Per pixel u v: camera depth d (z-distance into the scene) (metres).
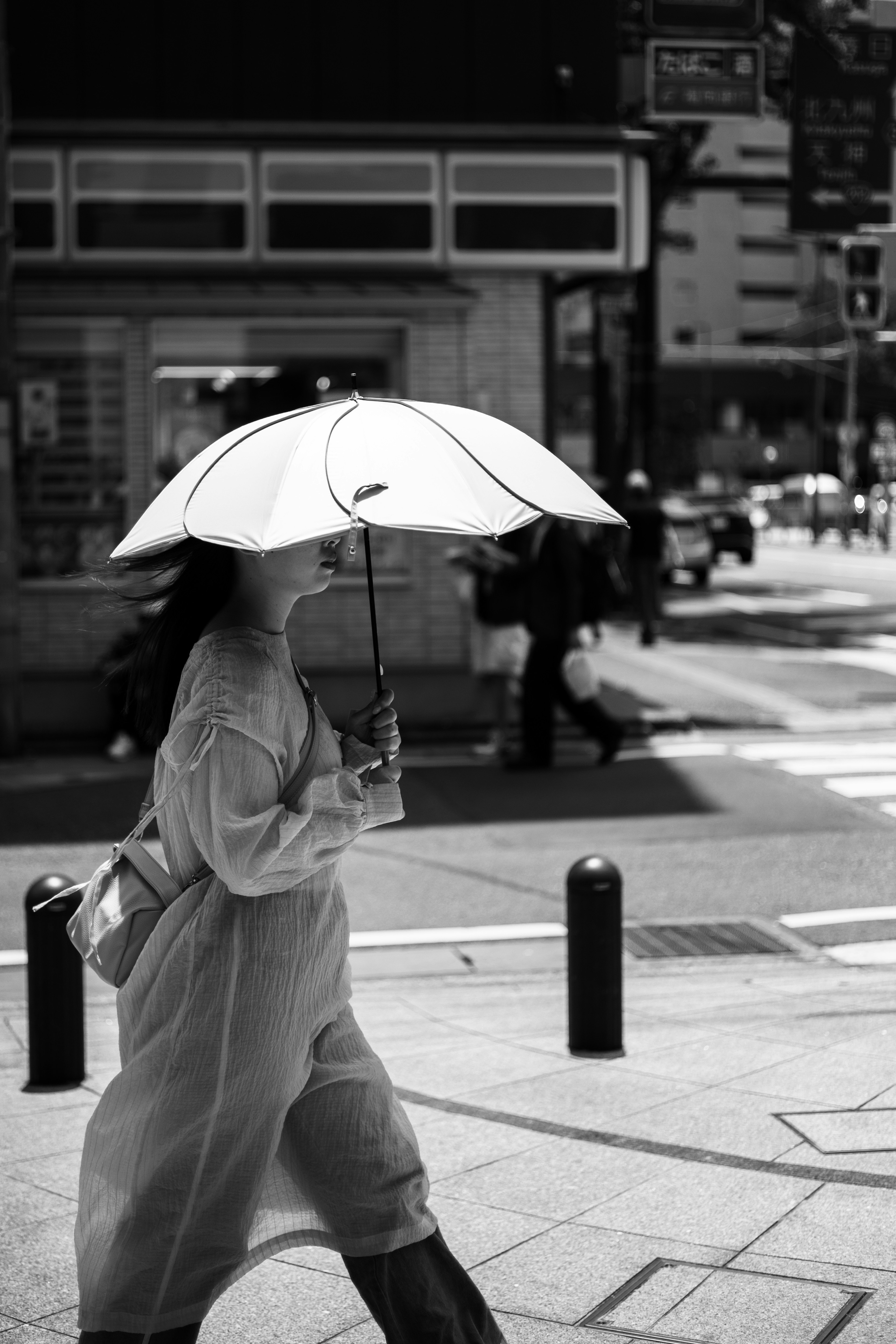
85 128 20.31
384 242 20.98
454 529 3.97
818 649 30.33
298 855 4.14
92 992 10.69
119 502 20.98
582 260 21.28
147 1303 4.20
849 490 75.56
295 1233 4.50
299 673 4.42
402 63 20.94
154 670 4.44
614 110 21.38
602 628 34.94
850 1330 5.23
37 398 20.52
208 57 20.61
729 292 151.50
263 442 4.23
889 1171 6.69
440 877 13.56
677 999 9.97
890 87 23.19
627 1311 5.45
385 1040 8.97
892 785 17.36
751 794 16.89
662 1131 7.27
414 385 21.34
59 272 20.73
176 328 20.89
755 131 123.81
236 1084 4.18
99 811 16.05
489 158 21.03
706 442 123.50
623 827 15.42
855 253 26.05
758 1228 6.12
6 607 19.05
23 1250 6.11
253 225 20.77
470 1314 4.52
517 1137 7.23
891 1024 9.07
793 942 11.70
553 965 11.05
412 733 20.94
